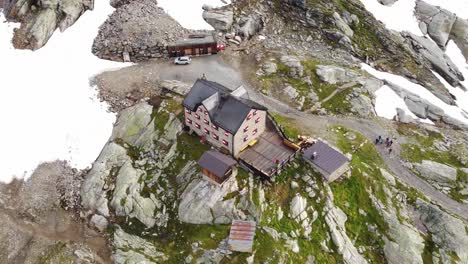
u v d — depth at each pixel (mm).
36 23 79375
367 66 86250
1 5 85000
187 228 58125
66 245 58188
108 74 75438
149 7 84250
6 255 57031
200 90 62281
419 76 87750
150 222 59750
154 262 55375
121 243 58250
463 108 85812
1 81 73688
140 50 78562
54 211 62156
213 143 63406
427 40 95188
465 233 59656
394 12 98062
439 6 103812
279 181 60062
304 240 56781
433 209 61469
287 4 90812
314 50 86500
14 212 61500
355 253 57406
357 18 92250
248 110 58781
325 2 91562
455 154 72188
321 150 62344
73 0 82562
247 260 53750
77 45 79625
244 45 83750
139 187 62000
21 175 65125
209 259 54469
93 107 71250
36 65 76312
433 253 58688
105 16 83750
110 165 64812
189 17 84375
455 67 93062
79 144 67938
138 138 66812
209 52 80625
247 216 57438
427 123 78500
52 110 70938
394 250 58125
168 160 63438
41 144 67812
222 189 58406
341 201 60875
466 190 66688
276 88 76250
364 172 63438
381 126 74125
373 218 60625
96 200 62281
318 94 76812
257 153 62562
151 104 69625
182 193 60125
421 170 67938
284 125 68688
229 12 86188
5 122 69438
